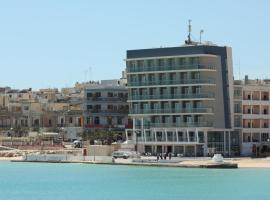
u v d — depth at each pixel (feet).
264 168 500.33
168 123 610.65
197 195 358.43
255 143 634.84
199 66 599.98
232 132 620.08
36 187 413.80
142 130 620.90
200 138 597.11
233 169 495.41
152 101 620.49
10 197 365.81
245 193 362.94
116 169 520.83
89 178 458.91
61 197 362.33
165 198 349.00
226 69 619.26
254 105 638.94
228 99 617.21
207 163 511.40
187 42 638.53
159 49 616.80
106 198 353.10
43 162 627.46
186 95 604.90
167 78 614.75
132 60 629.10
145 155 603.26
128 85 631.97
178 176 453.99
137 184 413.80
